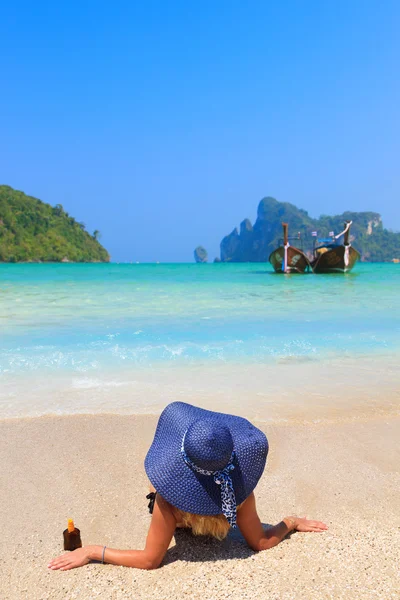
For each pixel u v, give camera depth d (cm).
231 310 1334
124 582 256
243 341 880
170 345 841
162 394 590
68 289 2239
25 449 425
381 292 2034
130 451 423
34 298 1716
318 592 243
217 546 292
